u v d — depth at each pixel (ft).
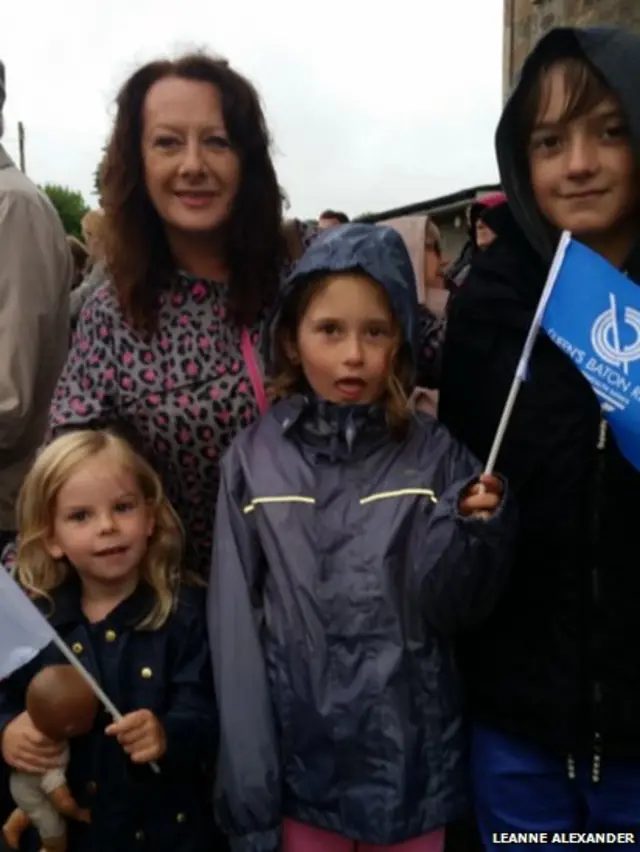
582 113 6.01
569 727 6.11
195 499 7.09
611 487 5.99
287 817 6.32
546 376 6.20
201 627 6.72
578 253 5.84
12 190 7.68
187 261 7.13
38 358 7.82
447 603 5.90
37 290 7.72
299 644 6.08
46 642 6.02
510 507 5.80
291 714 6.11
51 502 6.63
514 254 6.52
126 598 6.71
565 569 6.10
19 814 6.59
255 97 6.98
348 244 6.36
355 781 6.00
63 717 6.02
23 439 8.36
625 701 6.04
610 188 6.07
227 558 6.33
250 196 6.98
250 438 6.62
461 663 6.66
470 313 6.56
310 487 6.29
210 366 6.89
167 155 6.72
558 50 6.20
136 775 6.40
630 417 5.67
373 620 6.02
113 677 6.49
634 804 6.28
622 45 5.92
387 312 6.44
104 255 7.06
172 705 6.50
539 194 6.35
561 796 6.42
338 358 6.31
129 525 6.57
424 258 10.52
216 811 6.33
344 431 6.37
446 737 6.15
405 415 6.39
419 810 6.02
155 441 6.97
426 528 6.05
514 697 6.26
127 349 6.95
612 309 5.76
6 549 7.35
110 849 6.37
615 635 6.03
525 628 6.25
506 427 6.30
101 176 7.11
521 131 6.41
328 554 6.15
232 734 6.09
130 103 6.89
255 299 6.98
